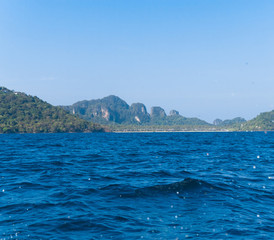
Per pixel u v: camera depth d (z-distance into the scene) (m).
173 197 12.83
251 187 15.06
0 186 15.38
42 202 11.95
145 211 10.82
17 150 43.56
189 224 9.44
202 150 43.78
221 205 11.66
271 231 8.85
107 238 8.23
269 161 27.86
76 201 12.09
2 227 9.05
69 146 55.69
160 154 36.12
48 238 8.21
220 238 8.25
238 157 31.97
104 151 41.75
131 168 22.44
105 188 14.54
